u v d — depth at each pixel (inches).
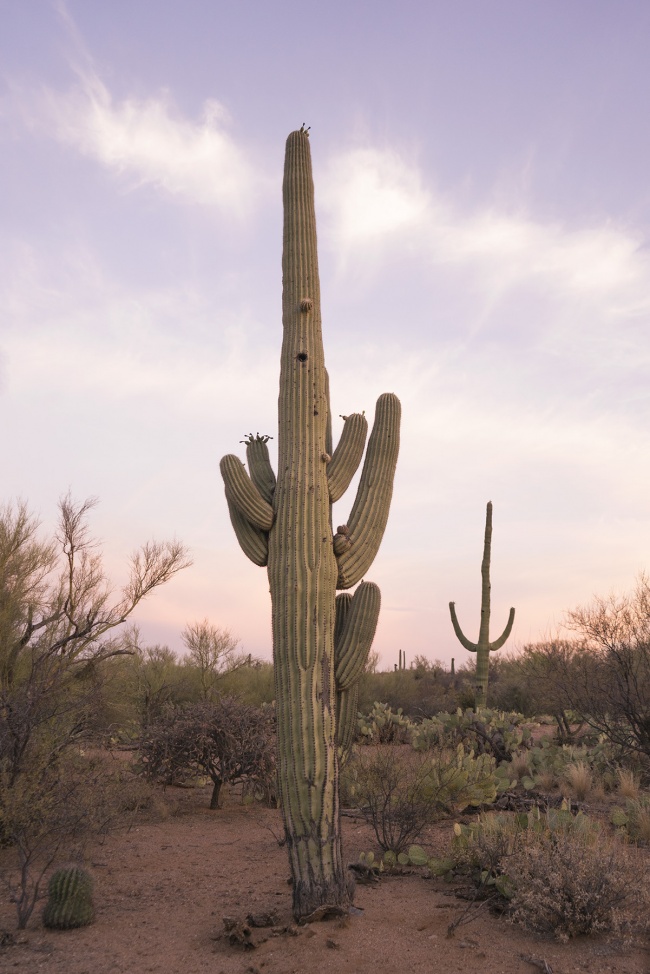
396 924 216.5
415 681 1031.6
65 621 420.5
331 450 279.4
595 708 500.7
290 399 260.5
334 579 245.0
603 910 206.5
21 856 239.1
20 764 269.7
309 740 226.4
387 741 609.0
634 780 426.9
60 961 195.8
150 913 233.8
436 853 297.1
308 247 278.7
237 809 414.0
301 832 221.5
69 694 343.9
